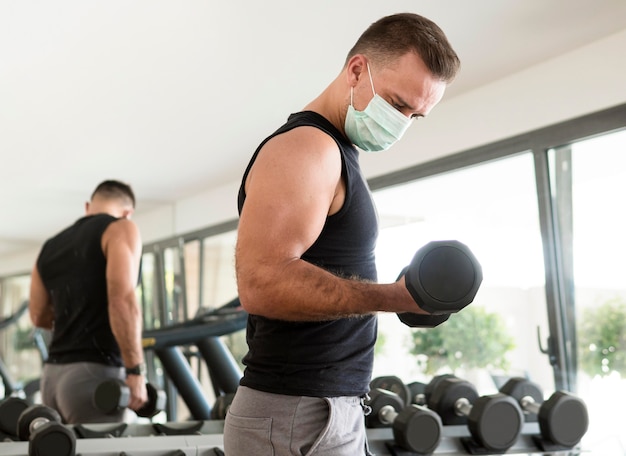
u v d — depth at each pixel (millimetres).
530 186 3518
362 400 1254
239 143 4570
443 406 2465
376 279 1257
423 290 1029
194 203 6121
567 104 3236
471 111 3709
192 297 6152
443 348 4082
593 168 3275
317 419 1175
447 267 1033
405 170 4094
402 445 2191
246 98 3744
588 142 3281
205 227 5984
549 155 3428
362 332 1227
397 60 1231
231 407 1229
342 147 1219
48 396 2574
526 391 2514
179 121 4125
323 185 1142
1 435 2459
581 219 3357
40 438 1808
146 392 2586
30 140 4453
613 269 3234
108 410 2404
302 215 1115
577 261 3396
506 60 3311
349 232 1204
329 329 1188
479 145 3662
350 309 1071
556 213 3447
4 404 2465
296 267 1091
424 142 3980
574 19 2875
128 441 2035
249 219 1119
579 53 3180
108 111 3941
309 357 1176
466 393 2488
